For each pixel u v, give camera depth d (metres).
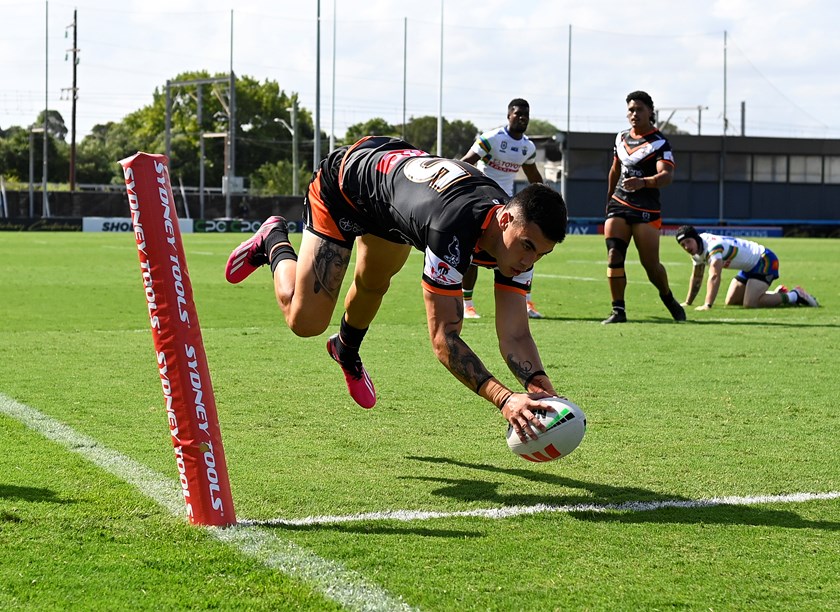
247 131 72.56
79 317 9.72
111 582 2.76
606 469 4.14
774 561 3.04
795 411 5.40
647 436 4.77
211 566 2.89
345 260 4.20
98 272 16.19
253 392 5.76
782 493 3.81
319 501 3.60
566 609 2.64
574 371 6.65
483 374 3.29
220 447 3.27
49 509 3.40
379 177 3.83
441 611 2.60
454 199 3.42
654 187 9.30
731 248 11.00
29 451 4.23
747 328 9.13
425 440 4.62
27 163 68.06
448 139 80.44
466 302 10.01
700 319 10.00
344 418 5.08
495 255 3.39
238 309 10.77
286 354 7.25
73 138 51.81
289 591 2.71
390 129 76.88
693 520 3.44
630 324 9.47
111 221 40.81
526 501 3.65
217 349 7.48
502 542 3.17
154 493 3.62
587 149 49.03
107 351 7.29
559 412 3.19
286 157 73.06
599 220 43.78
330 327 8.98
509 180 9.95
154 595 2.68
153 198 3.15
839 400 5.72
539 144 50.12
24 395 5.53
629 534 3.28
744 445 4.60
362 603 2.64
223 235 37.84
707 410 5.41
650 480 3.98
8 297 11.78
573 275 16.48
